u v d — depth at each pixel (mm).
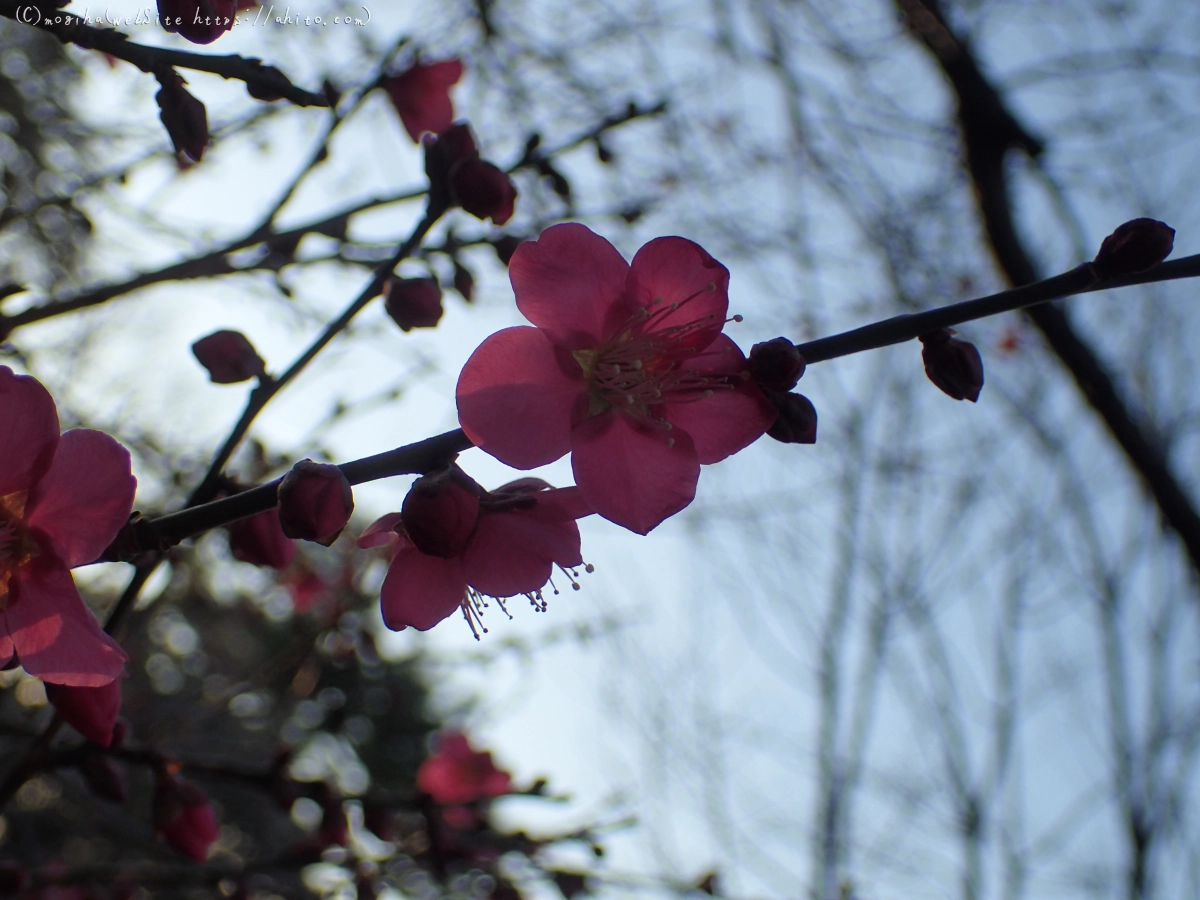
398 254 1931
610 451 1642
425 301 2027
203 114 1732
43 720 2779
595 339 1672
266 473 3553
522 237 2625
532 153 2814
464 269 2623
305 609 5145
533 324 1643
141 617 3748
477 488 1588
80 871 3312
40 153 5090
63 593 1495
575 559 1658
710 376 1667
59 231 4949
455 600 1749
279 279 2869
